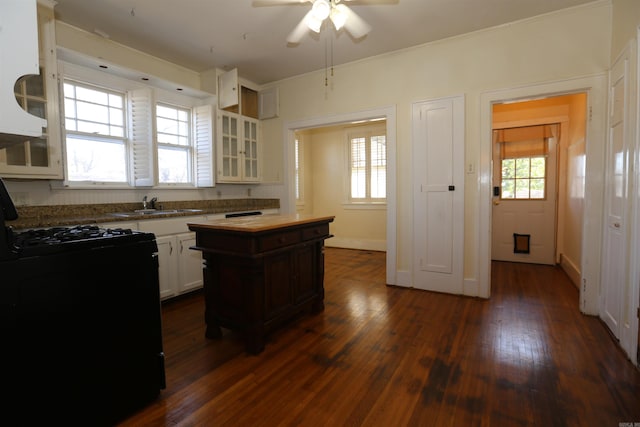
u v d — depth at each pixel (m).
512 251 4.90
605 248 2.62
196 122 4.12
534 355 2.14
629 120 2.19
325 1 2.07
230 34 3.22
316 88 4.22
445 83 3.38
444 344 2.31
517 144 4.83
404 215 3.69
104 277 1.51
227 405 1.68
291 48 3.55
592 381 1.84
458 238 3.38
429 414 1.59
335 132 6.40
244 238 2.12
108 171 3.32
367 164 6.12
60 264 1.36
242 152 4.44
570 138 4.29
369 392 1.78
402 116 3.63
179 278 3.23
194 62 3.91
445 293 3.46
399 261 3.74
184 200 4.08
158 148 3.80
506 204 4.91
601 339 2.35
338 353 2.21
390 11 2.84
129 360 1.61
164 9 2.76
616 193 2.42
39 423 1.32
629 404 1.64
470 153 3.30
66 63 2.90
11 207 1.23
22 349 1.26
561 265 4.52
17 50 1.21
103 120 3.26
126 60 3.47
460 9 2.81
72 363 1.41
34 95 2.54
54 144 2.62
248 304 2.20
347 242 6.34
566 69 2.84
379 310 3.00
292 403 1.69
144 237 1.68
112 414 1.55
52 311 1.34
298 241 2.53
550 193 4.65
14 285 1.24
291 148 4.58
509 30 3.06
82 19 2.90
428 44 3.44
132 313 1.62
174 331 2.58
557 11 2.85
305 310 2.94
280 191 4.64
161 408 1.66
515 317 2.79
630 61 2.18
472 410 1.62
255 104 4.80
